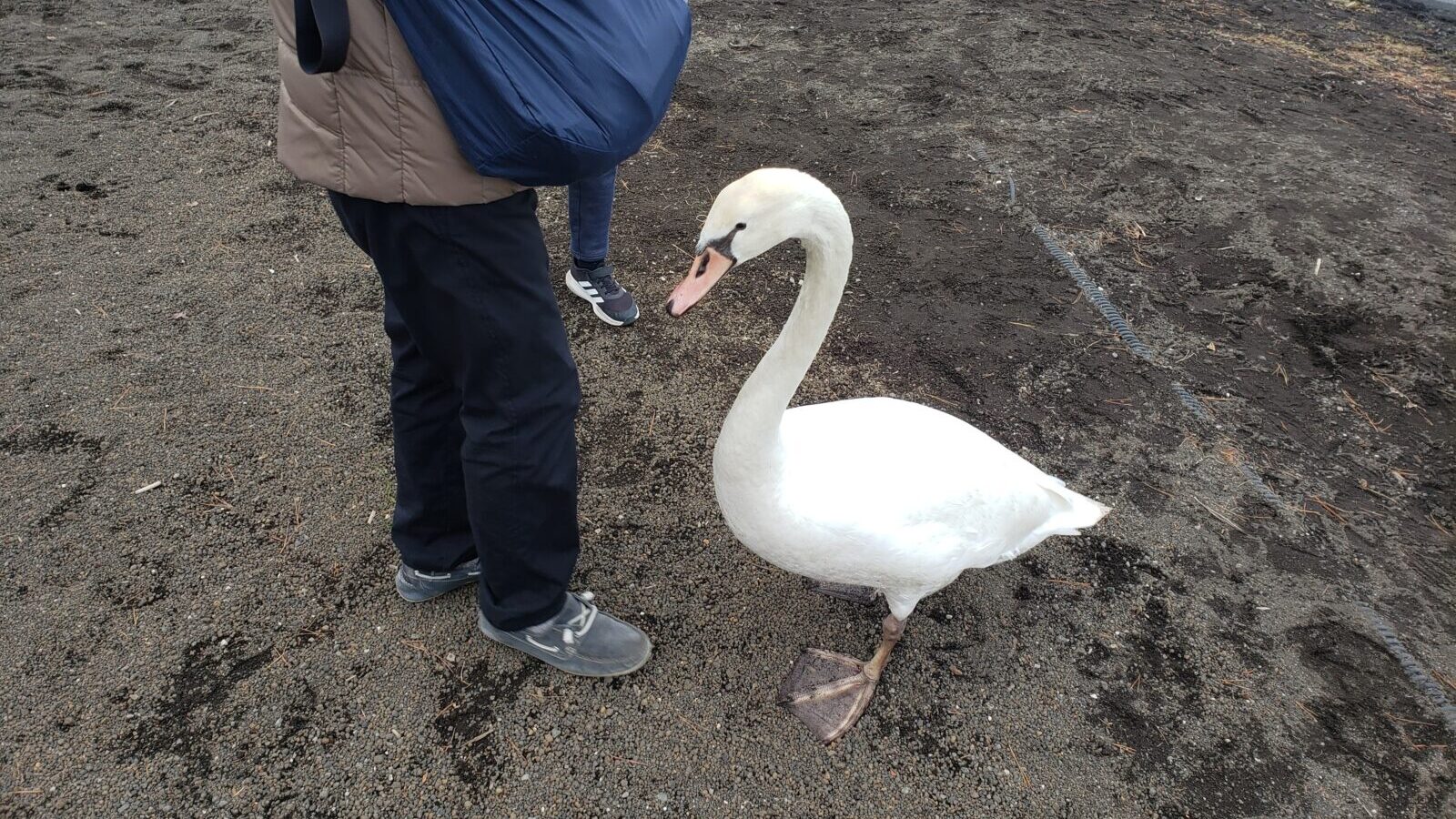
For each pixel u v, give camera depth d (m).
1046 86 5.78
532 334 1.76
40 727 2.16
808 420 2.22
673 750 2.19
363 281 3.83
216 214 4.22
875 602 2.60
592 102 1.45
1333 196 4.64
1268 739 2.28
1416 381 3.47
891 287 3.92
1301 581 2.70
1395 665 2.47
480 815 2.04
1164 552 2.77
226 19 6.33
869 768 2.18
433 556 2.39
